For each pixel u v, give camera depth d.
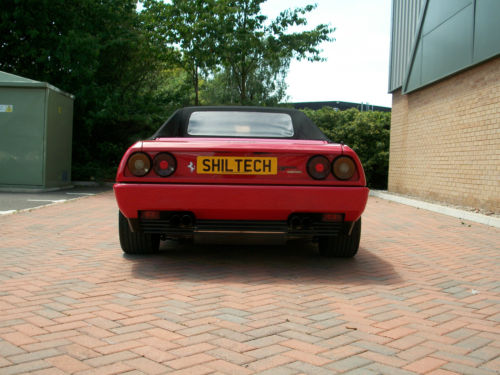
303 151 3.62
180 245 5.16
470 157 9.62
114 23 17.55
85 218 7.23
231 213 3.62
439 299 3.20
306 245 5.30
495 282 3.74
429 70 11.61
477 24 9.20
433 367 2.08
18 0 14.98
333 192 3.58
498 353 2.25
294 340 2.37
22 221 6.68
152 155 3.62
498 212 8.51
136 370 2.00
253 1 19.77
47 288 3.28
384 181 22.08
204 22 19.09
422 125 12.26
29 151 11.73
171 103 19.80
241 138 4.19
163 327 2.52
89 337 2.36
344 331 2.52
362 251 5.02
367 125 21.38
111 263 4.15
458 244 5.61
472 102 9.57
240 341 2.34
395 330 2.55
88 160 16.92
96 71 16.45
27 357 2.11
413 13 13.23
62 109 12.96
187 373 1.97
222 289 3.33
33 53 15.23
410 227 7.11
